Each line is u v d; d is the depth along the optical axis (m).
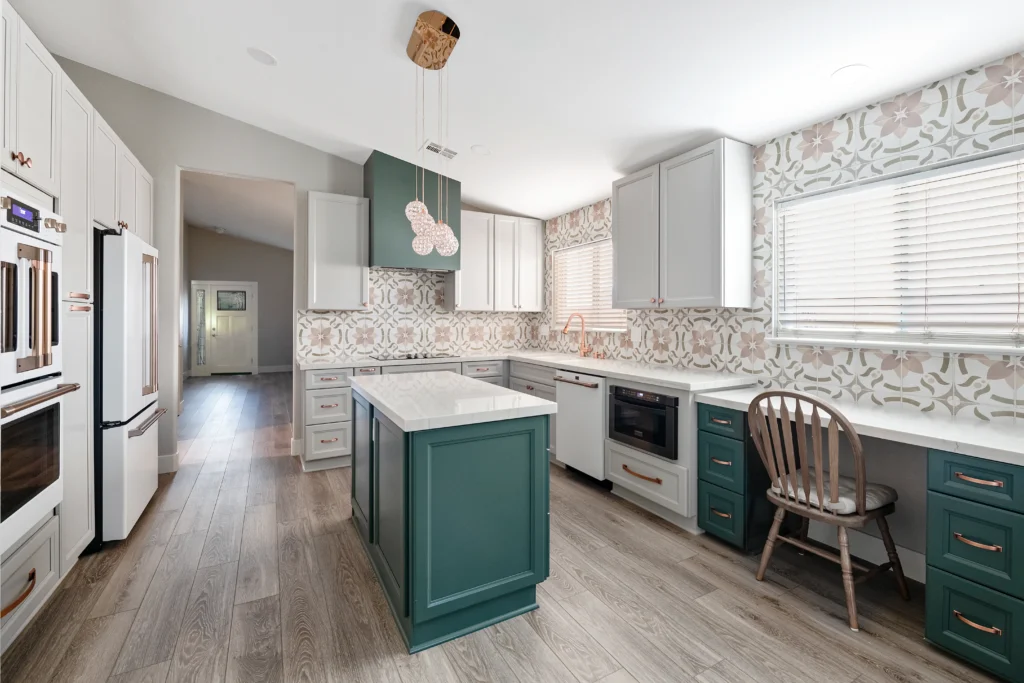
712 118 2.55
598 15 1.95
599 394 3.20
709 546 2.48
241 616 1.87
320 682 1.53
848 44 1.88
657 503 2.80
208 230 9.72
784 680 1.55
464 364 4.24
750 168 2.81
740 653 1.68
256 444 4.45
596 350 4.18
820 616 1.89
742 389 2.71
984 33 1.74
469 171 3.88
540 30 2.10
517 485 1.88
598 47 2.14
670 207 2.98
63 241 2.01
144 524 2.70
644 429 2.88
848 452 2.40
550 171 3.62
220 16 2.50
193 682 1.52
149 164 3.47
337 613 1.90
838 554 2.40
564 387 3.57
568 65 2.31
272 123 3.67
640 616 1.89
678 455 2.65
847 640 1.74
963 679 1.54
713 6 1.78
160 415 2.86
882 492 1.96
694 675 1.57
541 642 1.74
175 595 2.00
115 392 2.34
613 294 3.44
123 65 3.22
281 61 2.80
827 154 2.46
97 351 2.31
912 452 2.16
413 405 1.87
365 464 2.41
